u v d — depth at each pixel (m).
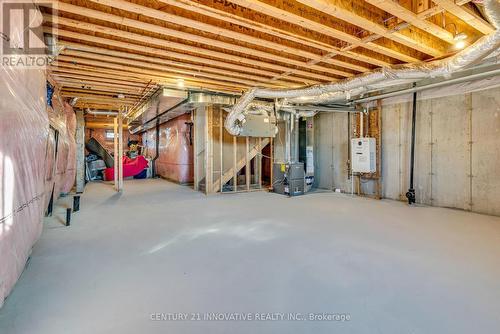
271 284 2.14
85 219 4.15
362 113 6.36
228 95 6.19
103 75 4.49
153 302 1.88
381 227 3.72
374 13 2.77
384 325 1.63
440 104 5.10
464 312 1.75
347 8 2.52
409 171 5.63
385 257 2.66
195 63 4.10
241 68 4.16
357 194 6.60
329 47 3.30
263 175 8.71
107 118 11.51
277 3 2.46
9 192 1.74
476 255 2.70
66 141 5.51
